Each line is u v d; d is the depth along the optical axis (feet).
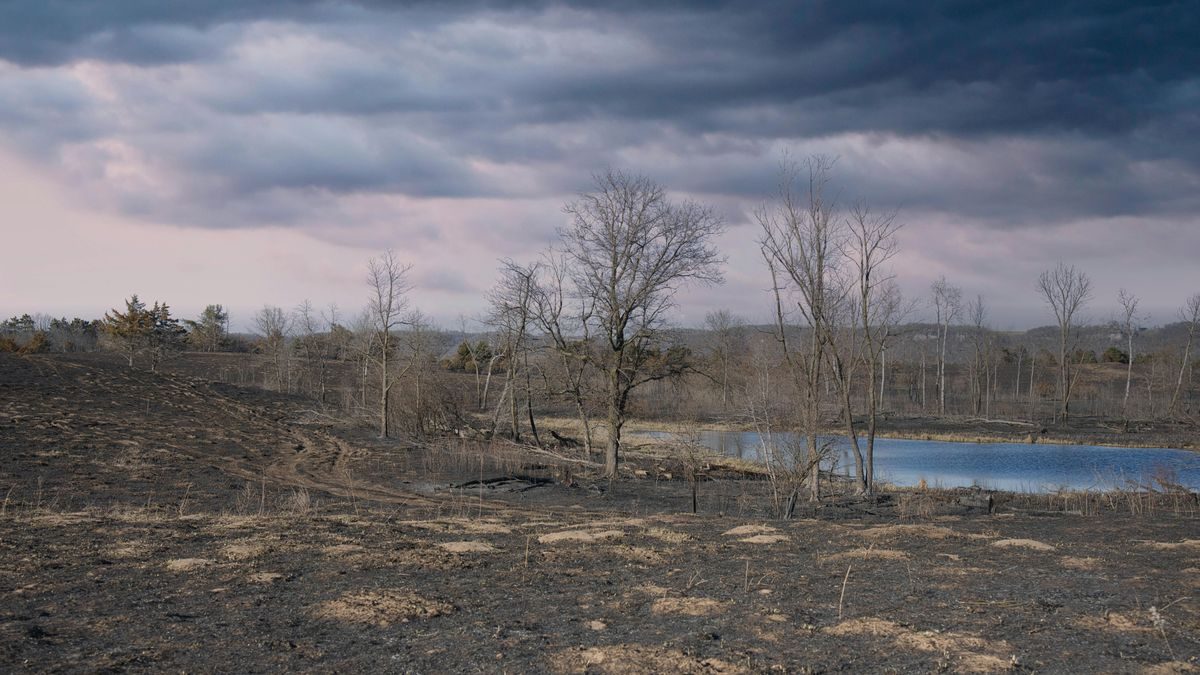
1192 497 88.38
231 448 128.36
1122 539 55.47
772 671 25.08
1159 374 253.65
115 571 39.55
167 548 46.19
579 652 26.84
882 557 46.80
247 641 28.25
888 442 187.11
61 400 150.82
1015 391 307.17
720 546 51.13
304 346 281.95
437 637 29.04
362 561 43.39
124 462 99.14
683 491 103.45
